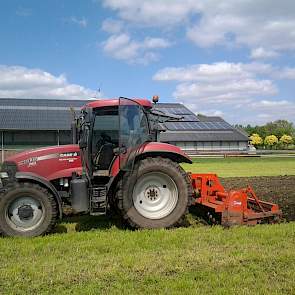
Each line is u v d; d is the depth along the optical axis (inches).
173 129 2470.5
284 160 1432.1
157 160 293.3
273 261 205.5
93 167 300.2
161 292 167.6
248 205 329.4
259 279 180.9
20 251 233.1
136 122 297.3
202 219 327.0
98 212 283.7
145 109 307.9
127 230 287.4
